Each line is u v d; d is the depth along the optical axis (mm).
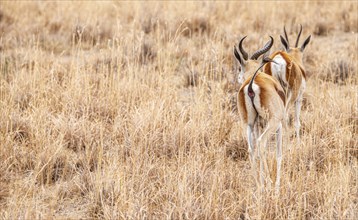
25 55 35000
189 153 22328
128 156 23672
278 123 20266
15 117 25438
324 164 22250
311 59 38219
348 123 26344
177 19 45656
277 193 19328
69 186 21266
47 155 22469
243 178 22031
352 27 46688
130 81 29406
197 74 33625
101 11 49875
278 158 20625
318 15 50438
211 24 45500
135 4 50188
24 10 49688
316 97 28953
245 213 19031
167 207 19453
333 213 18953
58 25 45750
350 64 34688
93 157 23219
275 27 46188
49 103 27359
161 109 25609
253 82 20234
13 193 20703
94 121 26562
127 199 19641
